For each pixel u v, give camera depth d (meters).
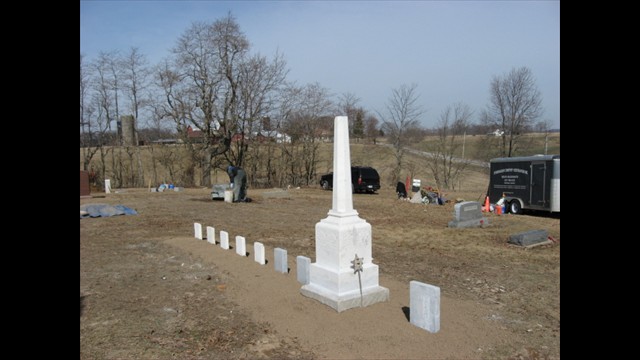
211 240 11.83
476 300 7.34
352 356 5.03
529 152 45.41
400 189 28.77
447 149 55.84
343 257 6.54
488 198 23.17
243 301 6.96
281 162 44.78
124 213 19.11
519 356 5.08
